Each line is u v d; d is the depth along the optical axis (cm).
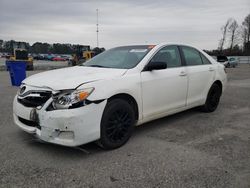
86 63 534
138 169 356
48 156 391
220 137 484
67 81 387
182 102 553
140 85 450
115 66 480
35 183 319
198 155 402
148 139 468
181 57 561
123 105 421
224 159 390
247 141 466
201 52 634
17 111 415
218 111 686
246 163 378
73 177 334
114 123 412
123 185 318
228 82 1438
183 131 515
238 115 648
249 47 8162
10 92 973
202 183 323
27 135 475
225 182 326
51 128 368
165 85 498
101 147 414
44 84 392
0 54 7938
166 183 322
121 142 427
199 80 593
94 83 388
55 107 369
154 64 466
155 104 486
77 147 400
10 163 367
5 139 455
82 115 367
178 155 401
